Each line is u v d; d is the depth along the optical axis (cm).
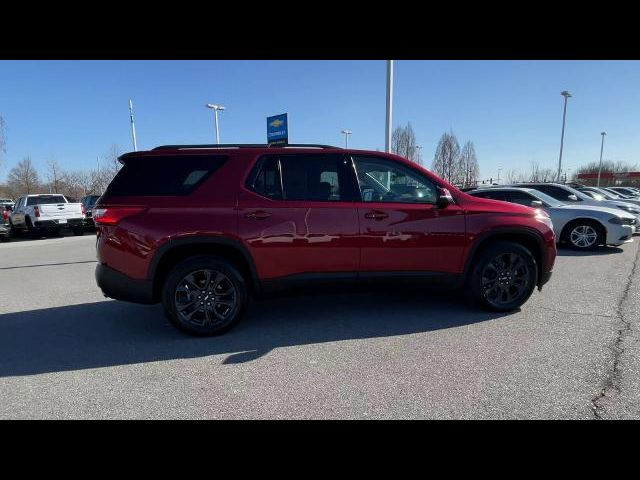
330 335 397
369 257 416
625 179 6197
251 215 395
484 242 444
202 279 399
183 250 400
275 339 390
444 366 324
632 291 539
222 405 275
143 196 391
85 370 332
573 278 620
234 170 403
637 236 1145
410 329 408
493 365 324
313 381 304
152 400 283
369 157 429
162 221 385
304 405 272
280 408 270
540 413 258
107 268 391
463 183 4006
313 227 403
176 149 405
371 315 455
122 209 387
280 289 410
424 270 429
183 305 396
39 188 5347
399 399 277
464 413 259
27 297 585
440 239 426
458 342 372
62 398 288
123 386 303
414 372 315
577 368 316
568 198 1075
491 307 449
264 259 400
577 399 272
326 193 413
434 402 272
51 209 1602
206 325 400
